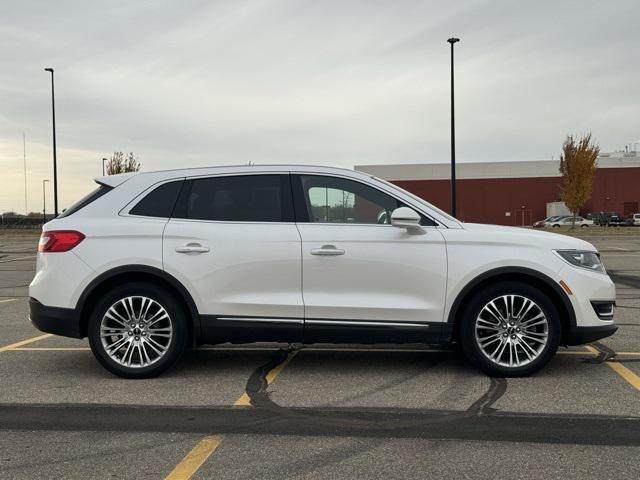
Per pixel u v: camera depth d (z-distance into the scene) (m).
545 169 64.44
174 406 4.66
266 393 5.00
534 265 5.23
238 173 5.56
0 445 3.88
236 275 5.29
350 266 5.25
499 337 5.32
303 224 5.38
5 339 7.27
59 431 4.13
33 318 5.44
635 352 6.36
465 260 5.24
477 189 65.31
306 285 5.29
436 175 65.56
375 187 5.46
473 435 4.01
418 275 5.25
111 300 5.34
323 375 5.55
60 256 5.35
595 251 5.48
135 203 5.51
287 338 5.32
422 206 5.43
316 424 4.25
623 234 38.09
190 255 5.30
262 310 5.28
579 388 5.05
